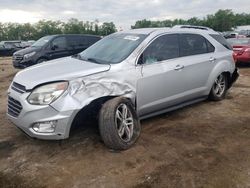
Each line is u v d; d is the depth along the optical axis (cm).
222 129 517
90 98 415
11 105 440
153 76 495
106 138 426
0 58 2742
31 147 456
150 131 509
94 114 445
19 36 9581
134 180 363
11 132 516
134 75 470
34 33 9588
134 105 482
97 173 380
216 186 348
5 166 404
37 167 399
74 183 360
